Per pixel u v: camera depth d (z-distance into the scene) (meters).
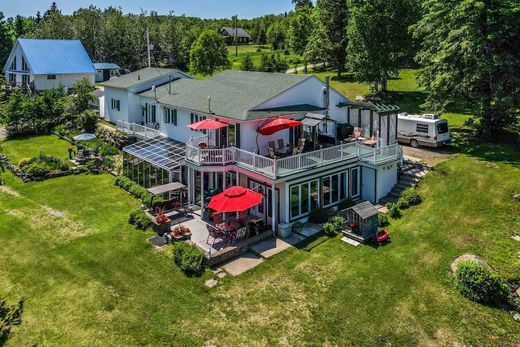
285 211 23.22
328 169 25.09
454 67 32.31
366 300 16.62
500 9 28.70
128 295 17.50
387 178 27.39
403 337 14.61
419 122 33.75
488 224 21.27
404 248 20.25
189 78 43.38
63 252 21.28
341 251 20.58
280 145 27.69
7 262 20.44
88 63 69.75
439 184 26.72
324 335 14.90
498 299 15.94
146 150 31.84
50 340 14.95
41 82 64.00
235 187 21.84
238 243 21.47
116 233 23.42
